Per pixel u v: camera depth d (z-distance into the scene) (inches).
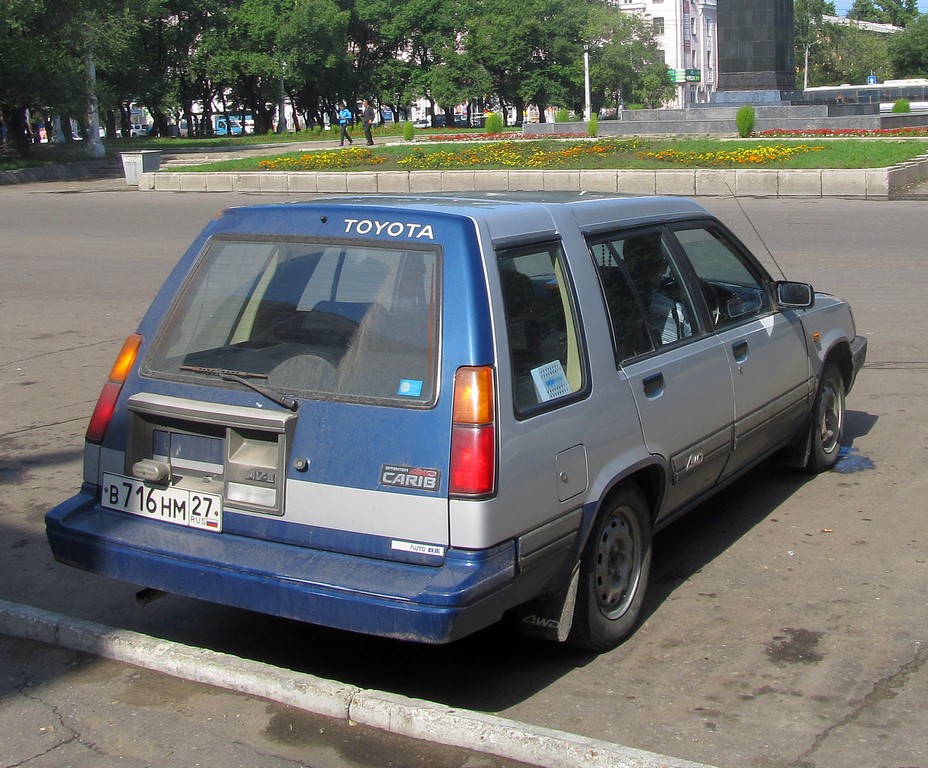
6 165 1341.0
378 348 149.8
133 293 526.6
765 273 226.4
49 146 1814.7
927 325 394.3
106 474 166.7
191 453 159.9
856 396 316.8
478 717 141.9
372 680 165.8
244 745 143.5
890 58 3501.5
